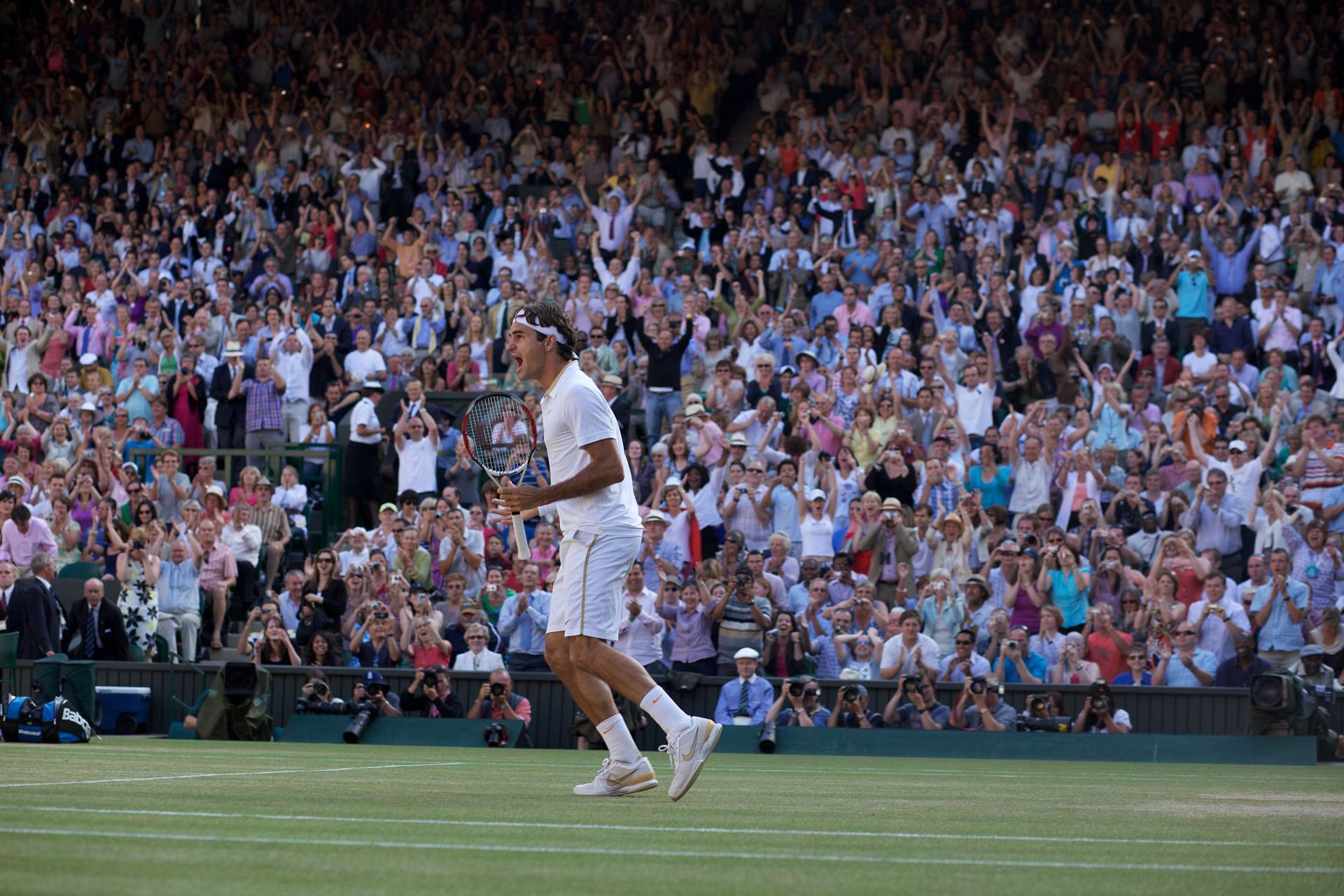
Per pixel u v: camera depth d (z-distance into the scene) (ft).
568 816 28.12
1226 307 113.09
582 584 32.71
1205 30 146.51
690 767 31.96
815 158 139.74
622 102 152.15
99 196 151.33
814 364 107.14
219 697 73.77
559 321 33.35
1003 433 99.40
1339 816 31.94
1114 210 128.67
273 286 128.16
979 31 149.79
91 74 164.35
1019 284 122.83
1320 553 84.64
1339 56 142.41
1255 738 66.18
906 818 29.40
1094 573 85.92
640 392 110.93
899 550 88.58
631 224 133.28
